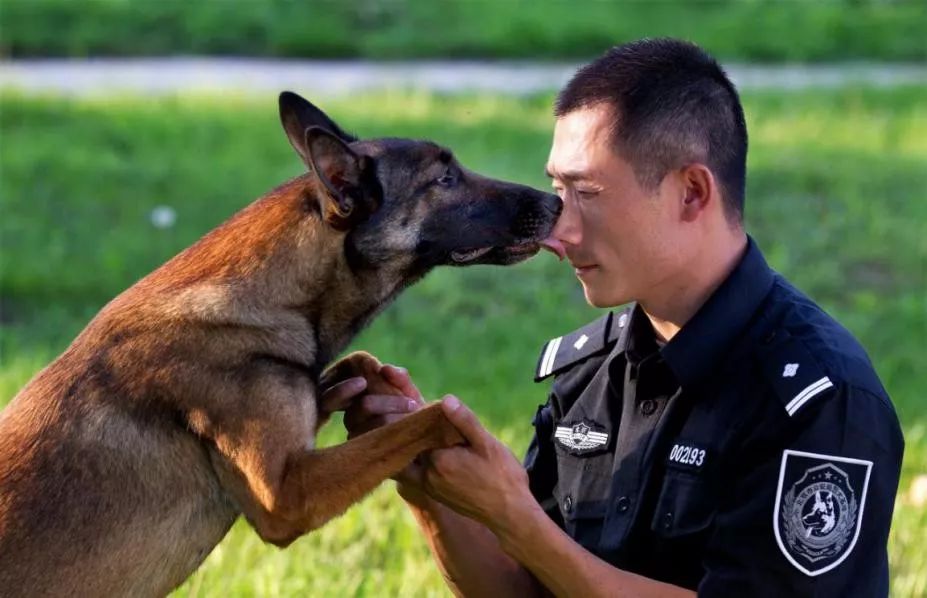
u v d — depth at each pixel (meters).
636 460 4.39
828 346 4.18
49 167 14.62
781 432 4.09
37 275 11.28
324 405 4.86
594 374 4.74
